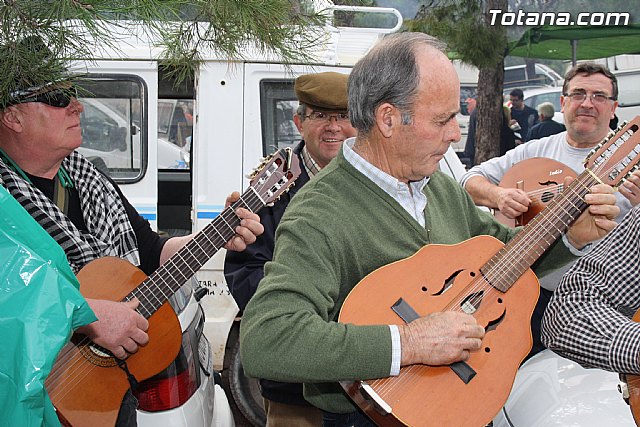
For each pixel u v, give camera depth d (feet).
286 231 7.11
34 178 8.68
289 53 7.30
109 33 6.55
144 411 8.75
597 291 7.36
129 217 9.78
